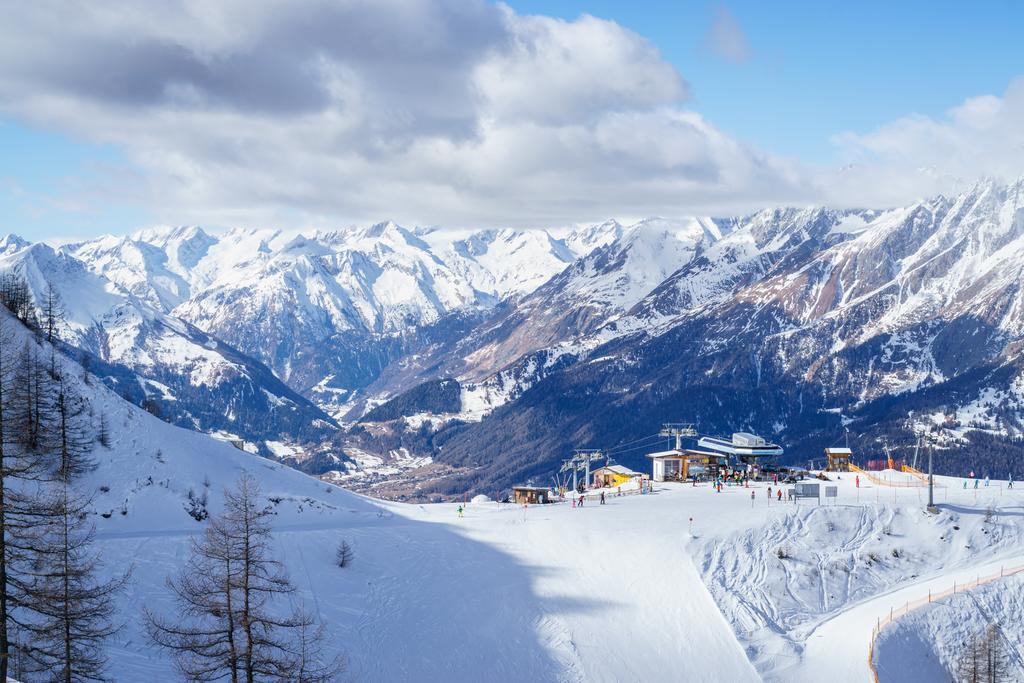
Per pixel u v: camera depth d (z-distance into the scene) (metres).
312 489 160.75
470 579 125.56
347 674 99.19
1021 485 173.75
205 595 72.19
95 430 137.12
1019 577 132.75
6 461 86.06
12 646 61.91
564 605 121.75
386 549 129.62
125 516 120.62
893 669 111.81
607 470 199.12
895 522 147.00
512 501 171.50
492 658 109.06
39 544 67.44
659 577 129.12
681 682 108.25
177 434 155.75
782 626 121.75
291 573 115.19
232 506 75.56
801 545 139.25
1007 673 117.31
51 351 152.12
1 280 178.12
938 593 129.25
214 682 84.06
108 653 87.12
